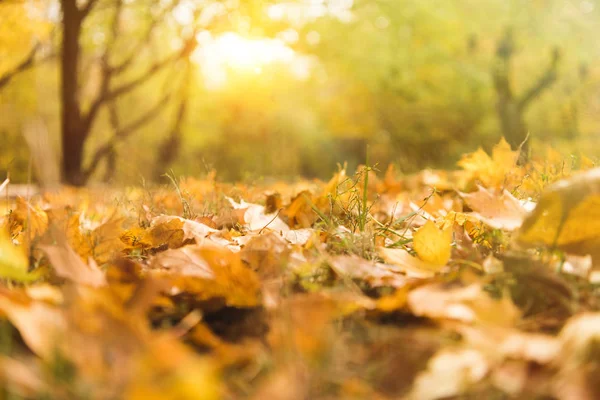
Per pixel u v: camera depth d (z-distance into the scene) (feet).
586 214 2.37
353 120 38.09
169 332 1.88
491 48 34.09
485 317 1.96
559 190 2.42
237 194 4.46
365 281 2.45
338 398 1.58
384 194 5.07
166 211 3.98
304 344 1.74
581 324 1.67
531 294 2.29
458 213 3.22
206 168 5.19
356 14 32.24
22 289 2.25
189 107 41.70
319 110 42.47
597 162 3.71
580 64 33.68
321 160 48.52
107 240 2.79
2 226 3.22
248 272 2.27
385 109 35.45
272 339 1.82
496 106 33.83
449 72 33.42
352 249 2.83
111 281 2.30
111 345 1.61
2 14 17.89
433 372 1.62
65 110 17.35
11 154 27.78
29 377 1.44
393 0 31.55
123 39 23.86
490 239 2.93
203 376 1.39
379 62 32.71
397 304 2.13
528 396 1.52
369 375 1.73
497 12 33.40
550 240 2.42
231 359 1.75
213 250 2.36
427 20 32.09
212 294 2.30
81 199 4.66
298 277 2.47
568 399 1.47
